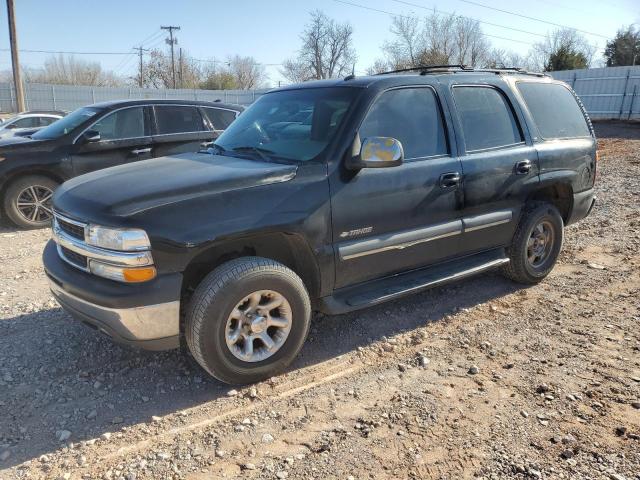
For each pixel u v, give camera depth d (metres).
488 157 4.54
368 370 3.72
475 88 4.66
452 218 4.36
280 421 3.14
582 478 2.62
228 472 2.71
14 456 2.84
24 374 3.65
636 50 48.91
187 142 8.52
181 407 3.29
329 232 3.65
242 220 3.27
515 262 5.04
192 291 3.54
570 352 3.94
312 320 4.49
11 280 5.54
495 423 3.09
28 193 7.76
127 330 3.13
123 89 39.50
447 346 4.07
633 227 7.38
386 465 2.75
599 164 13.73
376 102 3.96
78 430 3.06
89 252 3.22
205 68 70.94
